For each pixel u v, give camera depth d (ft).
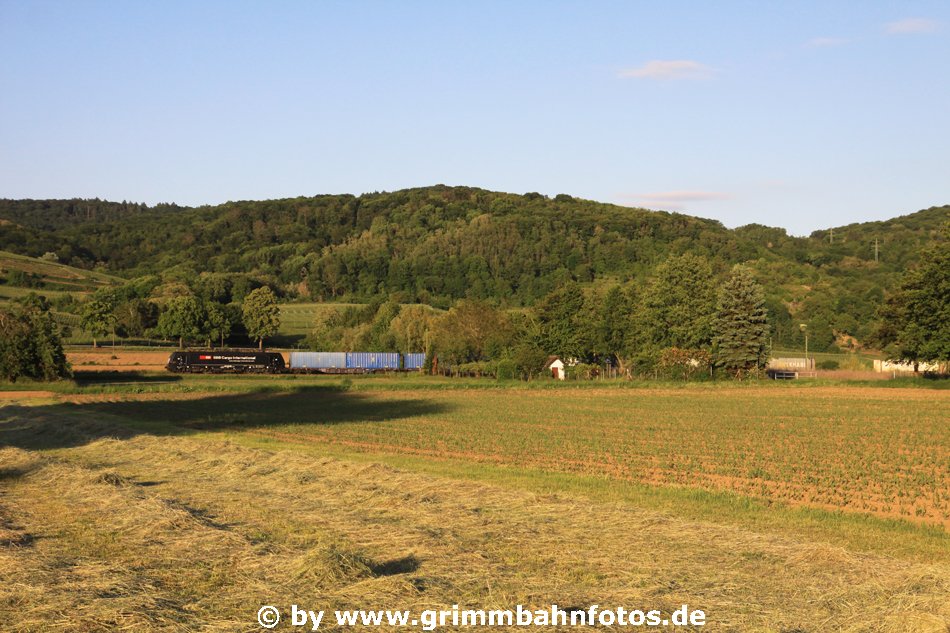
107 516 53.67
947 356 235.81
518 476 81.51
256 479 74.64
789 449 105.40
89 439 110.63
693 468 89.10
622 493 71.26
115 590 36.78
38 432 123.24
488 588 38.14
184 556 43.34
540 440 115.55
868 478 82.48
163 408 172.65
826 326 475.72
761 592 38.52
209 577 39.58
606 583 39.83
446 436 120.98
